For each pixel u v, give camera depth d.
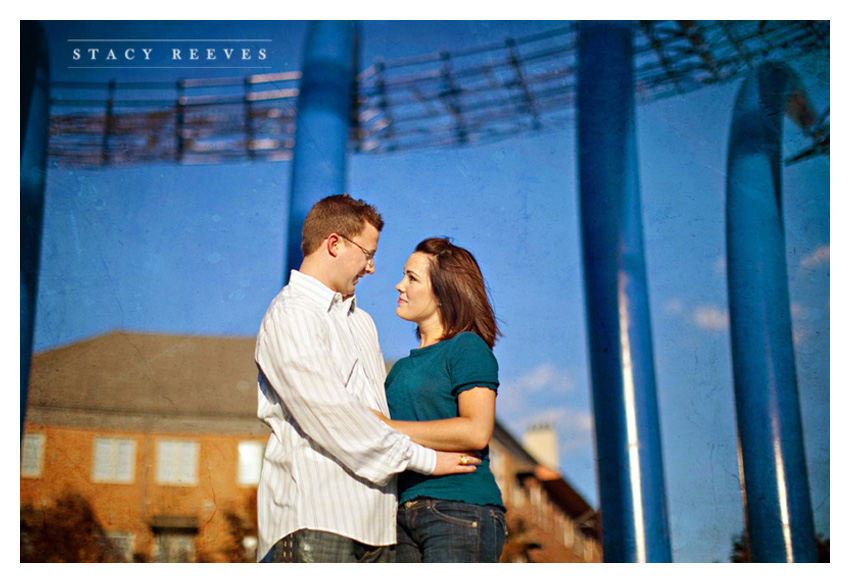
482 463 2.22
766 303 3.48
